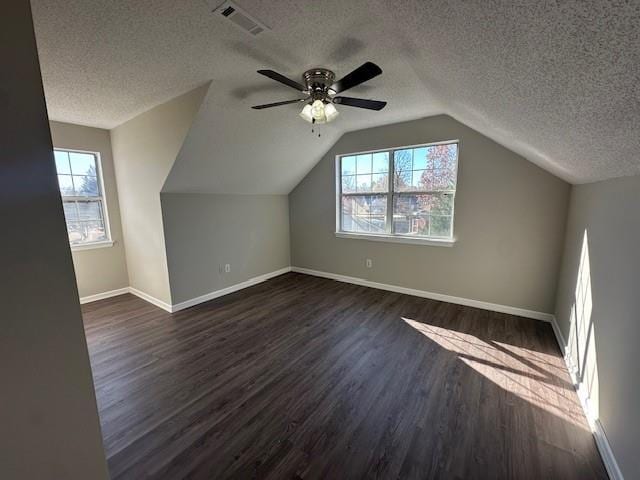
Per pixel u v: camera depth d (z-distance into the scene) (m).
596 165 1.49
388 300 3.48
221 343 2.51
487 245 3.05
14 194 0.67
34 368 0.74
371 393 1.85
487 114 1.75
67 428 0.81
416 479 1.28
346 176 4.12
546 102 1.04
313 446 1.46
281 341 2.53
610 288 1.46
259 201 4.24
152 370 2.12
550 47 0.69
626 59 0.57
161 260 3.24
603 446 1.37
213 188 3.50
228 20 1.49
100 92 2.33
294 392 1.86
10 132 0.66
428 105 2.81
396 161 3.61
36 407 0.75
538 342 2.44
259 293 3.83
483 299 3.16
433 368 2.10
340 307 3.29
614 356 1.36
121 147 3.38
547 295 2.80
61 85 2.14
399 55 1.84
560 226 2.66
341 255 4.29
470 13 0.73
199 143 2.71
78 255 3.47
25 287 0.71
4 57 0.64
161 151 2.84
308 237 4.62
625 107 0.77
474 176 3.03
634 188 1.28
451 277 3.34
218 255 3.70
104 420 1.64
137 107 2.75
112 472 1.33
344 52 1.83
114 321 2.99
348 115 3.13
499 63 0.94
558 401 1.75
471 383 1.93
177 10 1.40
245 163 3.37
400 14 1.00
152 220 3.22
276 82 2.25
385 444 1.46
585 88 0.79
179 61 1.90
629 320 1.24
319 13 1.45
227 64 1.96
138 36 1.59
